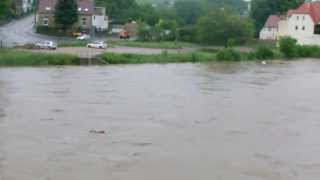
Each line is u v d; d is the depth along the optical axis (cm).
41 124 3028
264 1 13162
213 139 2811
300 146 2727
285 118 3400
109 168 2286
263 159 2478
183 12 16362
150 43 9981
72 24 11138
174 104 3762
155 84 4722
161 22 11119
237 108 3684
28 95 3938
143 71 5803
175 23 11181
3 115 3234
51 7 11375
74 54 6862
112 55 6812
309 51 8800
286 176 2244
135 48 8881
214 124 3166
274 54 8262
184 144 2697
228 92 4369
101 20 11994
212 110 3581
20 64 6144
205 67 6481
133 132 2911
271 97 4197
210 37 10262
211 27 10238
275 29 12200
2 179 2103
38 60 6272
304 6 11006
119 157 2444
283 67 6756
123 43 9675
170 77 5284
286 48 8569
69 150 2528
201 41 10381
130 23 12344
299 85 4962
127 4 14162
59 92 4112
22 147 2552
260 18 13225
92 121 3144
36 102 3672
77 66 6228
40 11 11312
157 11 14988
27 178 2125
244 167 2348
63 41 9606
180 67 6406
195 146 2666
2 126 2953
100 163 2347
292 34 10944
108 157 2439
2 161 2330
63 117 3228
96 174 2202
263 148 2666
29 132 2841
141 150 2566
